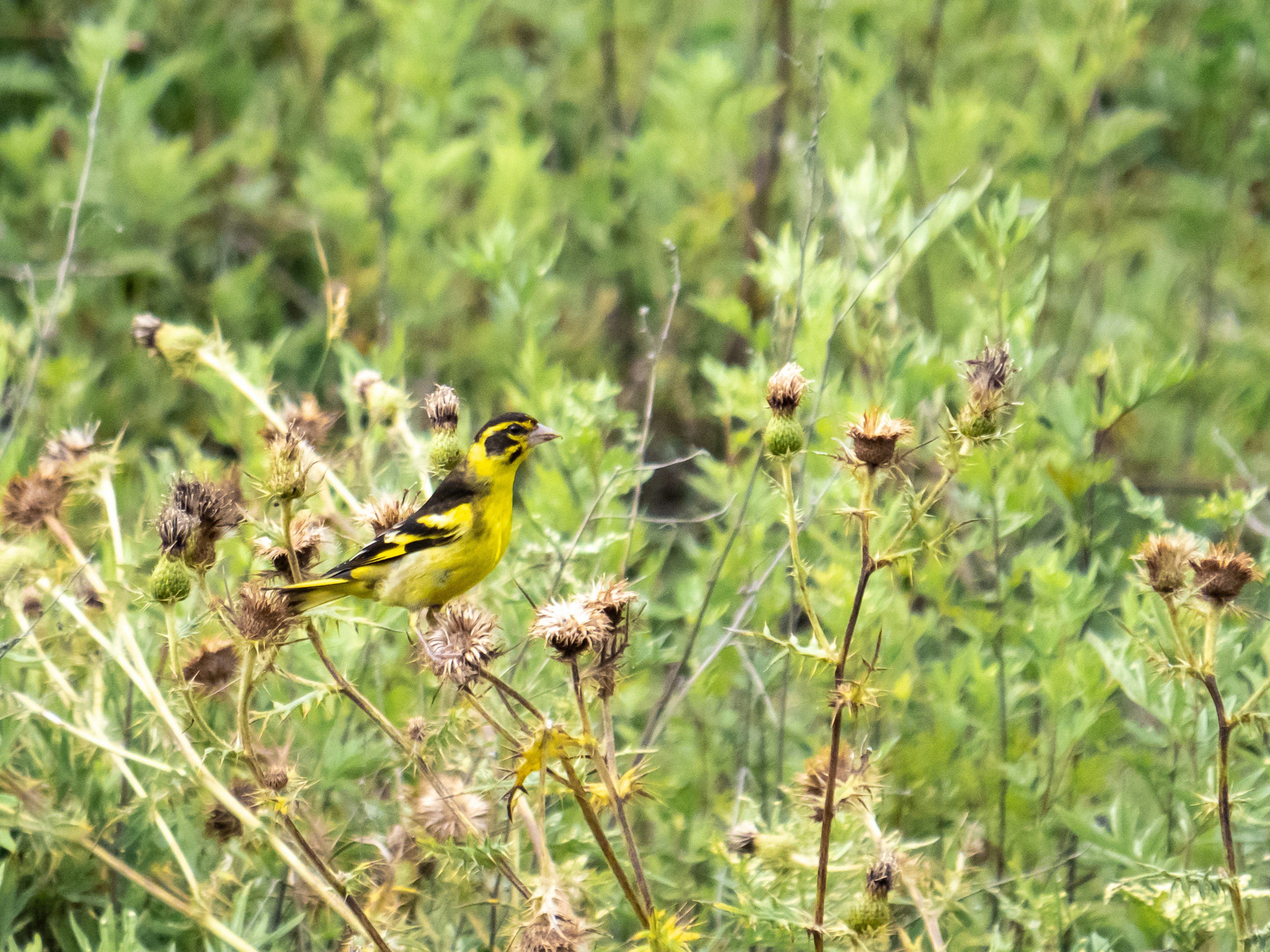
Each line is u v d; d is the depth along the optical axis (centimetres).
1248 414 918
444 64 964
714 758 679
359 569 475
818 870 431
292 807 440
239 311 998
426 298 945
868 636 625
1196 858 554
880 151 974
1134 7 1020
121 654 455
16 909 525
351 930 505
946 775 612
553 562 599
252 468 630
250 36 1206
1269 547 588
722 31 1245
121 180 998
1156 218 1067
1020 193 713
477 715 462
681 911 552
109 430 913
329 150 1120
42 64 1199
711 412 916
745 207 1002
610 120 1138
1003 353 402
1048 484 662
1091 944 509
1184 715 541
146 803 467
